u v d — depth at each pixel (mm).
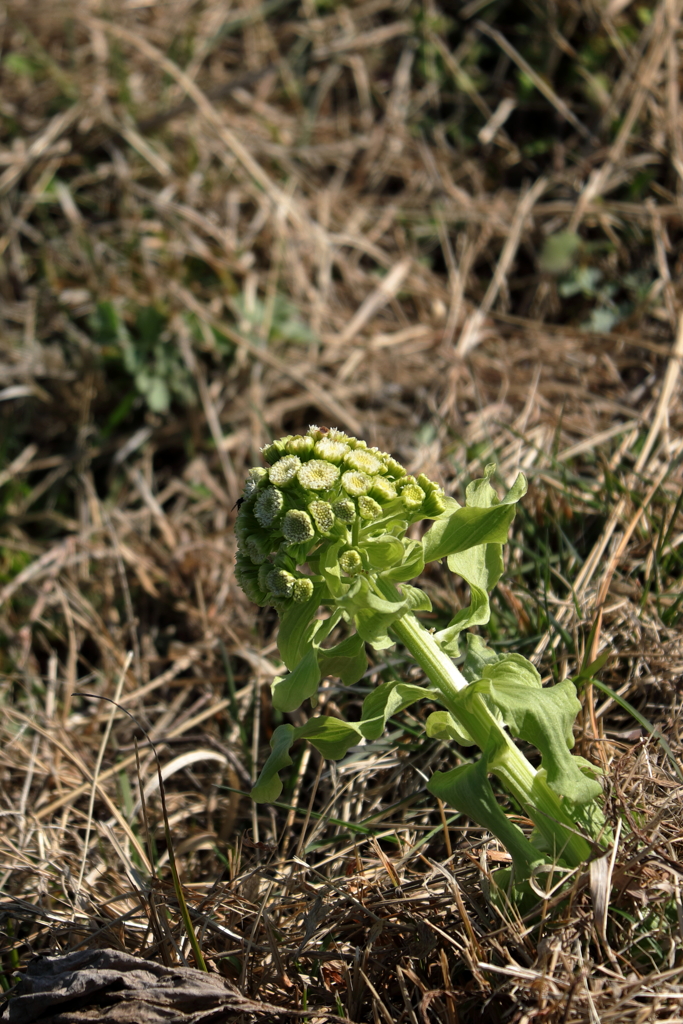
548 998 757
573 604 903
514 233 1241
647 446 972
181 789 924
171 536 1043
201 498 1105
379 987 790
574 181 1279
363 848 858
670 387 1002
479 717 778
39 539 1116
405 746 881
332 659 795
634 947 776
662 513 938
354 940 808
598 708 874
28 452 1170
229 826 887
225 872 861
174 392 1178
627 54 1306
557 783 762
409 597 785
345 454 780
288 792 892
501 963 777
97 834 896
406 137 1398
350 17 1507
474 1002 775
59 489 1146
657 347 1040
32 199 1310
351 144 1411
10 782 927
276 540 784
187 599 1003
